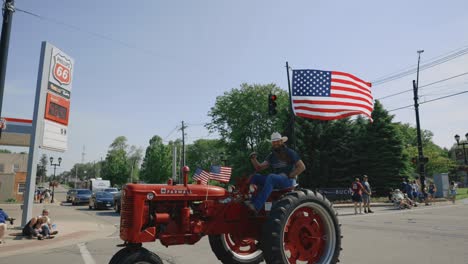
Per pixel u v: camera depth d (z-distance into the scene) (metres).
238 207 5.07
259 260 5.95
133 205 4.39
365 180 17.70
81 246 9.48
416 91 25.55
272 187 5.17
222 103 45.22
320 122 31.08
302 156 29.97
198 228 4.69
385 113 30.70
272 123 42.12
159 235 4.50
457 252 7.18
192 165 67.81
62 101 14.35
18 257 7.96
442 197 28.61
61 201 42.78
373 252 7.34
